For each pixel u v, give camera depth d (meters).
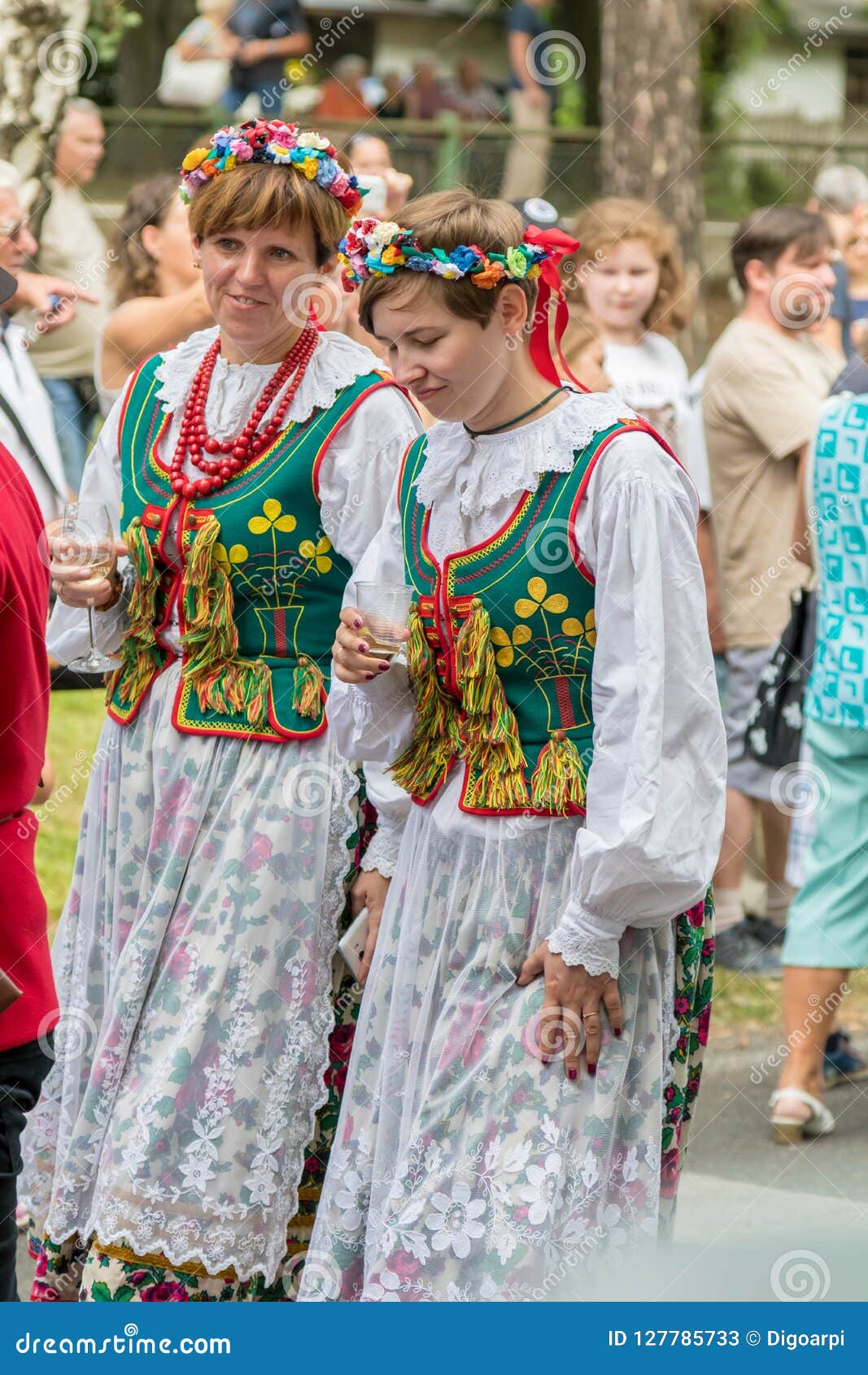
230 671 3.49
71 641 3.70
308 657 3.51
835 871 4.80
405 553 3.16
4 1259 3.18
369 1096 3.22
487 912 3.02
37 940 3.22
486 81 14.10
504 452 3.01
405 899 3.17
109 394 5.97
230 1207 3.32
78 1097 3.55
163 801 3.48
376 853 3.44
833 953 4.78
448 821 3.08
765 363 5.67
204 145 3.50
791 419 5.63
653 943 3.03
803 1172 4.57
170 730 3.49
